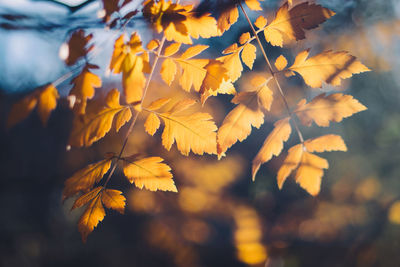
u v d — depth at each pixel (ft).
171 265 18.34
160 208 16.49
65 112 15.99
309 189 4.15
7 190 16.80
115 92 3.60
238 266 16.87
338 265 16.42
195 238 18.15
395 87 21.08
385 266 15.72
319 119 4.01
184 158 15.31
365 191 22.88
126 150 13.41
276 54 13.25
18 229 21.62
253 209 20.34
